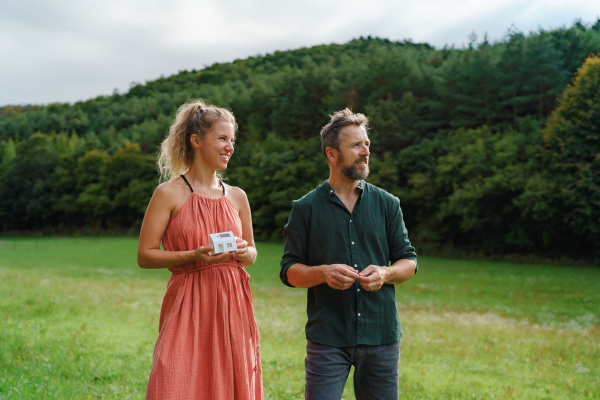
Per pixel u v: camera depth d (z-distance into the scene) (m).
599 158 32.97
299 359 7.50
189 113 3.22
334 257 3.21
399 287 22.28
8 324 8.32
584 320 14.73
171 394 2.76
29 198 81.00
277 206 54.91
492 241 38.72
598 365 8.40
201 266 3.01
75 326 8.80
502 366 7.95
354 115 3.26
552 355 9.07
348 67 70.81
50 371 5.59
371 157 47.91
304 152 58.62
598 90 34.06
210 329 2.96
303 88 67.31
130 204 71.62
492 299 19.06
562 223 35.31
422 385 6.32
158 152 3.34
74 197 79.31
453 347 9.53
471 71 47.62
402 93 56.16
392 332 3.20
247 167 59.38
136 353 6.93
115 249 46.12
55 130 119.81
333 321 3.13
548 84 44.09
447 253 39.12
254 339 3.16
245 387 2.97
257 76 109.25
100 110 130.38
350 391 6.02
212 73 169.50
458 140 44.03
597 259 32.88
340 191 3.31
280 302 16.98
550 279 24.83
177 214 3.06
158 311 12.52
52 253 42.62
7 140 116.06
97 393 4.89
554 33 50.53
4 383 4.70
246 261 3.15
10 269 26.17
